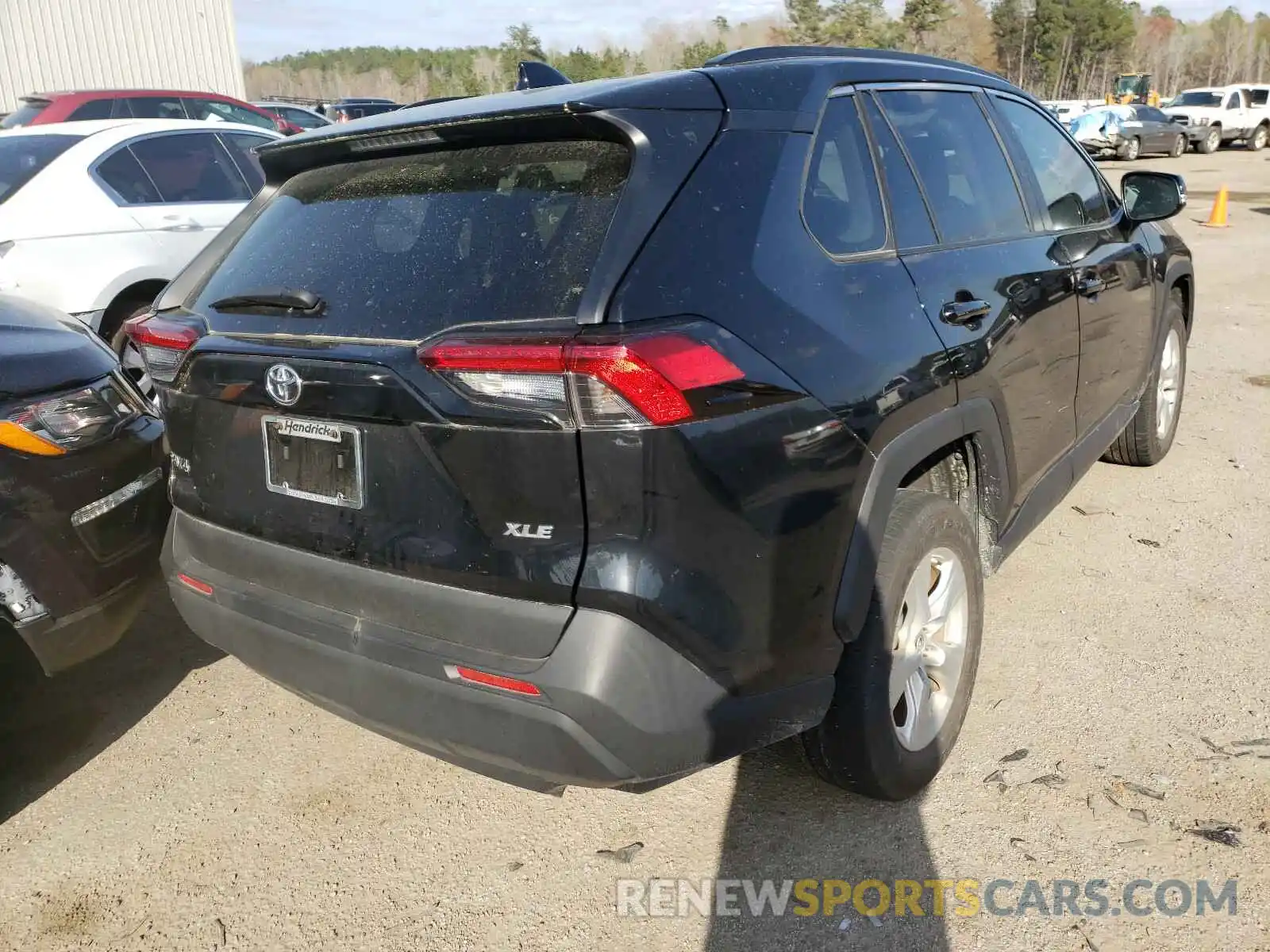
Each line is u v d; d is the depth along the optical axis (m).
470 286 2.13
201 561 2.68
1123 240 4.14
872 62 2.94
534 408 1.94
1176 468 5.24
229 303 2.50
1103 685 3.30
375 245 2.37
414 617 2.18
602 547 1.97
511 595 2.06
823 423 2.24
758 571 2.13
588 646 1.98
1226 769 2.86
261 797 2.97
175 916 2.52
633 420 1.91
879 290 2.52
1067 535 4.48
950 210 3.02
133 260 5.90
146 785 3.04
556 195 2.18
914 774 2.73
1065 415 3.57
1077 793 2.79
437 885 2.59
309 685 2.40
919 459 2.54
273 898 2.57
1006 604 3.88
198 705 3.46
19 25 17.05
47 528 2.93
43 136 6.11
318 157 2.69
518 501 2.01
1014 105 3.70
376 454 2.17
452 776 3.05
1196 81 101.31
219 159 6.74
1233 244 12.90
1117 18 72.19
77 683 3.60
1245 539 4.37
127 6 18.02
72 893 2.61
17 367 2.99
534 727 2.03
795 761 2.97
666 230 2.09
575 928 2.43
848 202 2.60
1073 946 2.30
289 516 2.38
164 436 3.42
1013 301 3.05
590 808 2.86
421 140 2.42
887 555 2.52
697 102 2.29
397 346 2.12
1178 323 5.09
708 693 2.08
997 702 3.23
